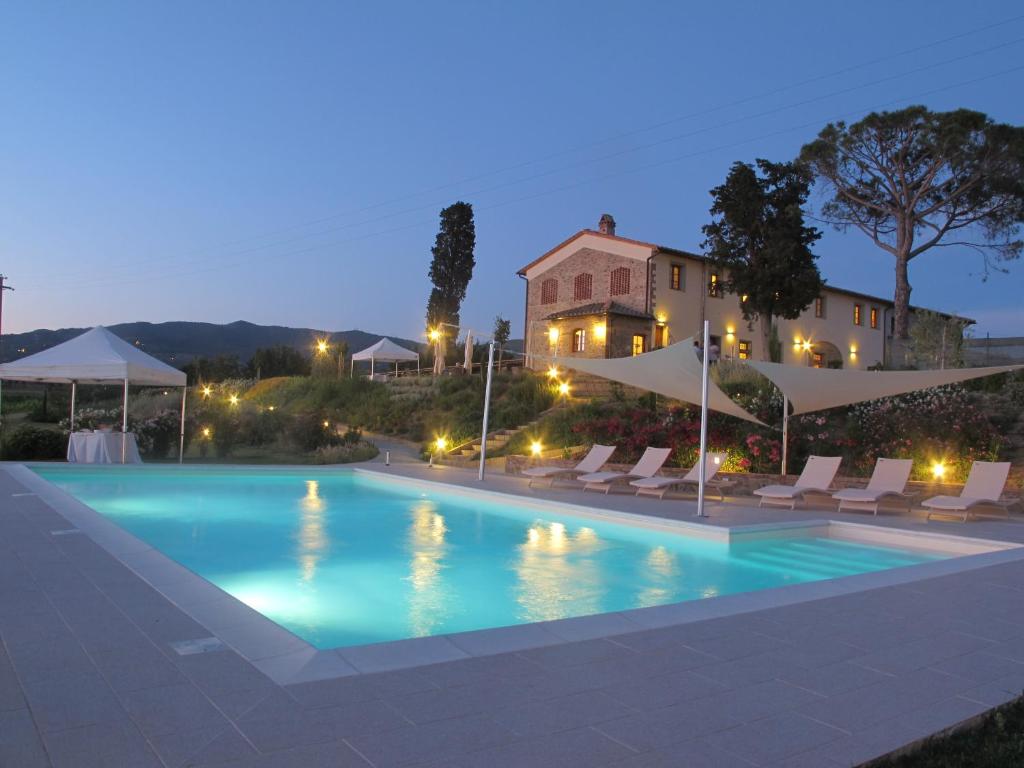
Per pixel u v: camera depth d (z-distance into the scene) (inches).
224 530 436.1
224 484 644.1
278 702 137.1
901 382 510.0
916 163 1189.7
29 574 240.8
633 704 141.7
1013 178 1098.1
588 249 1320.1
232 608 201.8
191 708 133.3
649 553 387.5
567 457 717.9
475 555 379.2
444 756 116.6
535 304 1421.0
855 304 1545.3
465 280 1573.6
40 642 170.9
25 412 1243.2
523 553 385.4
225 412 923.4
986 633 196.5
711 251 1136.8
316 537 420.8
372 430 1167.6
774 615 212.2
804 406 585.6
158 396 1083.3
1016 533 397.1
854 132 1185.4
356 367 1817.2
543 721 132.1
